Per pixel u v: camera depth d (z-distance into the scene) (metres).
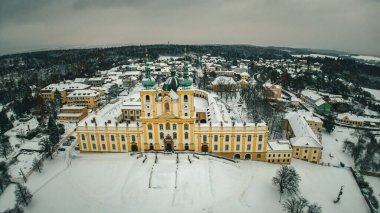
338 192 113.38
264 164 131.12
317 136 164.62
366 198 108.75
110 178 115.50
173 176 112.44
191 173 114.38
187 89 123.69
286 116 181.00
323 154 149.25
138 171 117.31
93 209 100.38
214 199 104.00
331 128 177.88
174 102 125.06
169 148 134.88
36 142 148.75
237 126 128.62
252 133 128.62
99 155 134.88
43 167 126.56
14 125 192.00
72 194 108.00
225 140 131.38
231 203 102.94
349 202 107.38
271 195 108.38
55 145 147.50
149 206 100.38
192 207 100.19
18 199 99.56
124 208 100.12
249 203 103.75
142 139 133.50
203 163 122.00
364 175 129.00
